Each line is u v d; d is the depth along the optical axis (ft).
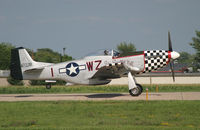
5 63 630.74
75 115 127.95
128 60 192.13
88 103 160.15
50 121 114.32
